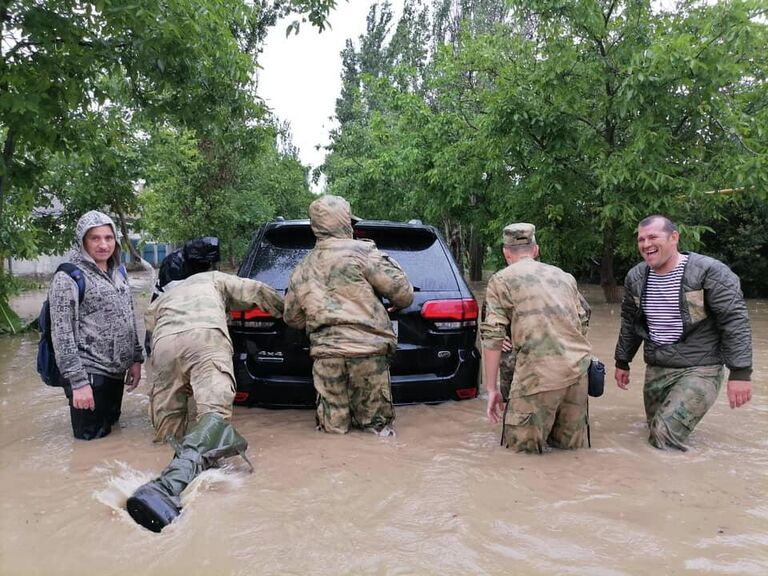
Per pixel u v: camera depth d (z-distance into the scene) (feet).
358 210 64.90
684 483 10.62
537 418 11.99
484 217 47.55
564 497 9.96
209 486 10.28
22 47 22.26
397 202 59.88
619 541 8.44
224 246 64.85
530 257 13.09
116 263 13.75
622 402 16.35
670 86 29.53
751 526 8.91
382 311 13.41
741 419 14.58
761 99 33.06
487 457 11.94
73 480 10.72
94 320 13.01
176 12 21.90
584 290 49.08
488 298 12.64
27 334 30.22
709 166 31.81
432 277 15.15
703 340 12.69
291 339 14.33
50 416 15.05
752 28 27.84
